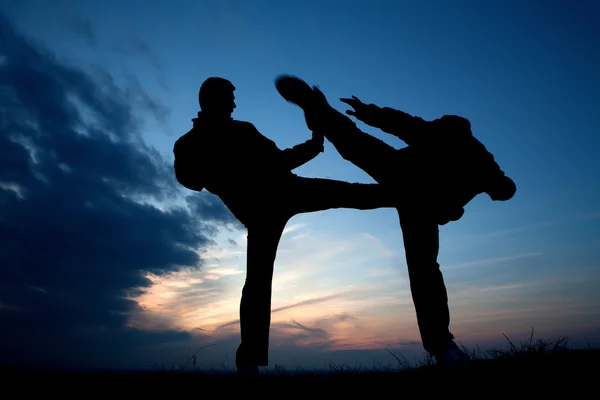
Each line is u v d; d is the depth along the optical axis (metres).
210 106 3.96
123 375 2.89
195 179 3.96
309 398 2.57
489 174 3.78
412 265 3.72
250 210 3.87
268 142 3.98
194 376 2.93
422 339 3.55
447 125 3.84
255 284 3.66
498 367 2.77
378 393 2.60
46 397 2.47
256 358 3.46
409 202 3.81
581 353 2.83
